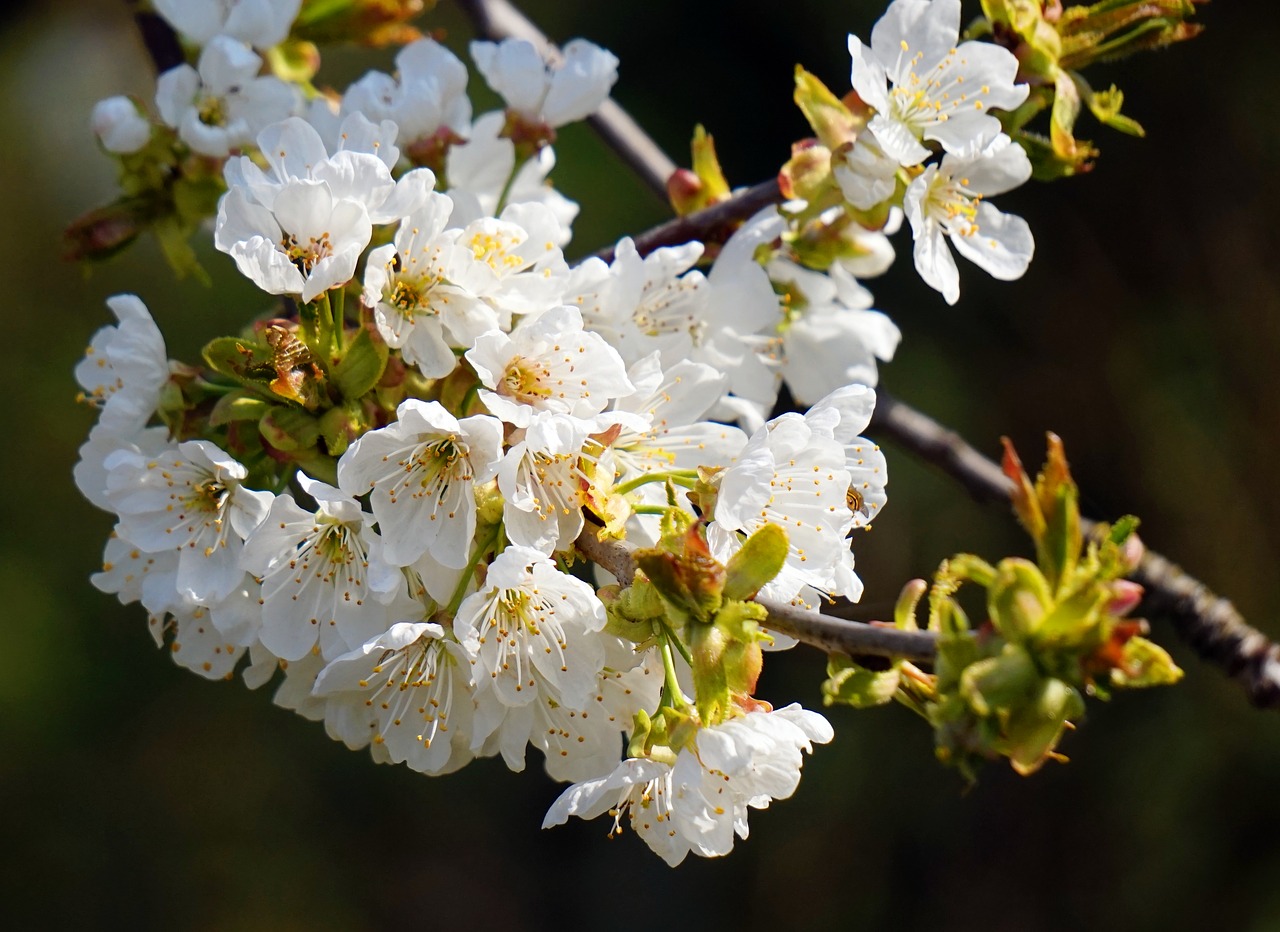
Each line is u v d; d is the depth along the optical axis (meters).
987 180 0.87
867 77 0.85
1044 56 0.86
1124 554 0.78
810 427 0.82
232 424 0.83
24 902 1.72
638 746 0.80
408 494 0.81
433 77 0.89
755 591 0.78
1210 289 1.67
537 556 0.80
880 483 0.83
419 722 0.82
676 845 0.82
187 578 0.82
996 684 0.77
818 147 0.86
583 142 1.72
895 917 1.72
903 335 1.73
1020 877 1.67
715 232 0.89
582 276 0.84
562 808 0.80
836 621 0.79
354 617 0.82
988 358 1.72
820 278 0.90
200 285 1.74
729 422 0.89
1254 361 1.63
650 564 0.78
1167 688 1.61
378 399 0.82
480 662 0.81
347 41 0.93
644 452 0.82
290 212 0.81
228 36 0.90
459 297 0.82
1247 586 1.58
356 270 0.84
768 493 0.80
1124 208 1.70
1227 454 1.62
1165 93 1.70
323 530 0.82
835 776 1.76
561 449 0.80
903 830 1.74
